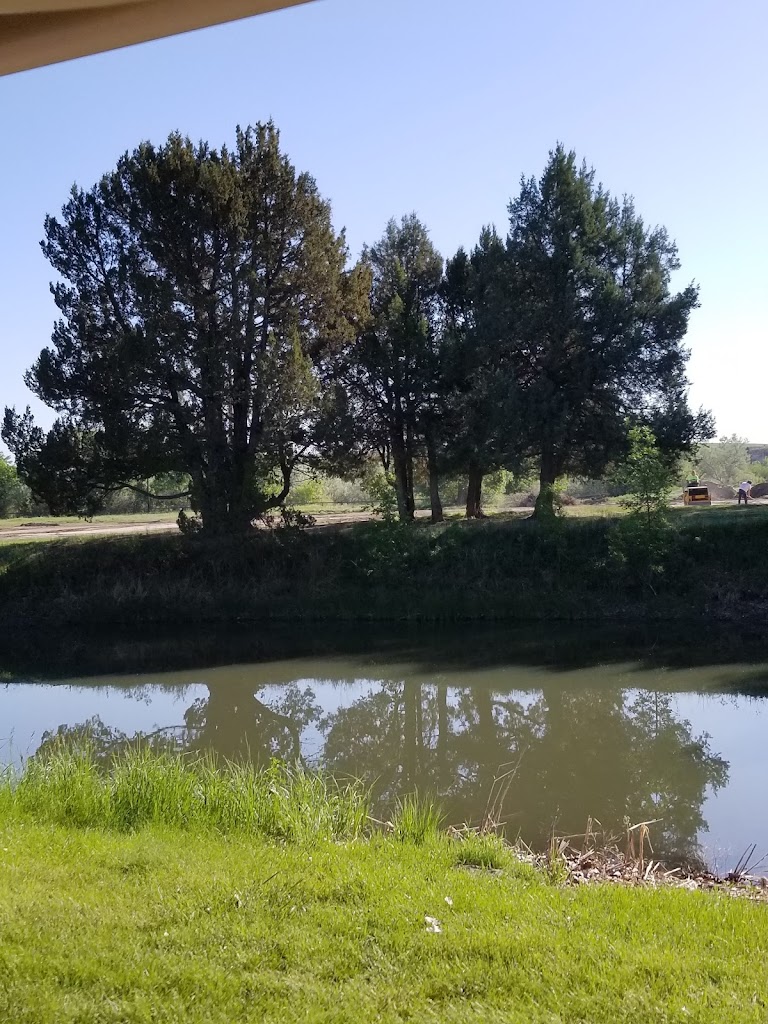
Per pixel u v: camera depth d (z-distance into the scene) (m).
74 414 28.41
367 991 4.16
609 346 29.17
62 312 28.62
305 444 29.23
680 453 30.17
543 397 29.09
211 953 4.54
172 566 29.38
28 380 28.55
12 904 5.14
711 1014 3.88
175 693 19.25
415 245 37.22
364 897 5.38
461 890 5.61
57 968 4.34
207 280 29.02
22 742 15.34
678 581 25.42
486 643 22.61
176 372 27.94
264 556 29.14
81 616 27.88
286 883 5.57
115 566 29.48
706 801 10.73
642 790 11.32
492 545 27.91
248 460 28.94
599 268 29.78
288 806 8.36
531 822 10.05
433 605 26.47
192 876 5.74
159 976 4.27
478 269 34.78
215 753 14.47
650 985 4.18
